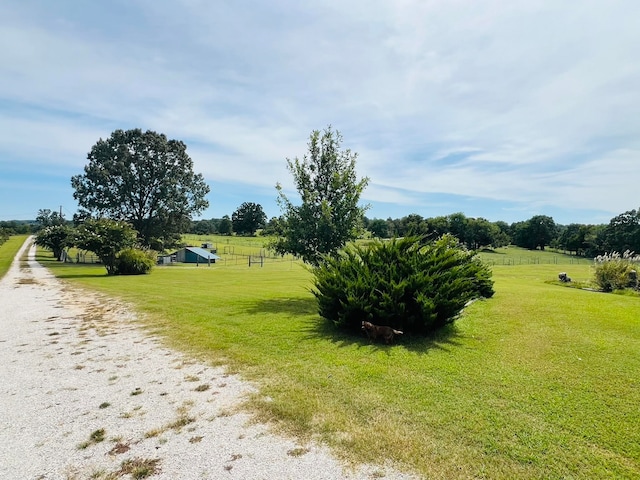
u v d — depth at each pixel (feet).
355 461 10.09
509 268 133.59
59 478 9.66
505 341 21.29
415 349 20.15
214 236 375.45
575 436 11.07
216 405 13.85
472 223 294.66
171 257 164.86
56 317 31.78
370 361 18.26
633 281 47.52
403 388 14.84
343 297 24.27
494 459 10.03
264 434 11.67
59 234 142.82
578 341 20.83
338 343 21.63
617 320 25.90
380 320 22.98
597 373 16.05
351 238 37.76
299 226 38.27
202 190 172.55
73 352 21.11
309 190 39.78
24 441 11.55
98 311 34.35
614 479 9.12
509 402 13.38
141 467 10.05
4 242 255.50
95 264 127.95
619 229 244.83
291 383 15.72
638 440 10.77
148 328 26.73
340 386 15.20
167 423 12.55
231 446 11.01
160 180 159.43
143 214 160.35
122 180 152.56
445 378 15.81
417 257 24.98
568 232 312.71
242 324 27.07
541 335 22.30
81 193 148.97
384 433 11.46
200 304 36.45
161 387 15.75
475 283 35.70
